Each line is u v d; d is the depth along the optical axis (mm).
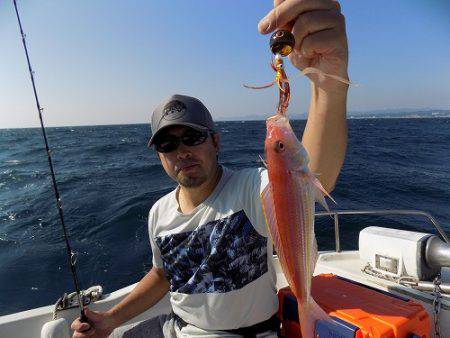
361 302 725
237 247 708
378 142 10898
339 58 560
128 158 8336
